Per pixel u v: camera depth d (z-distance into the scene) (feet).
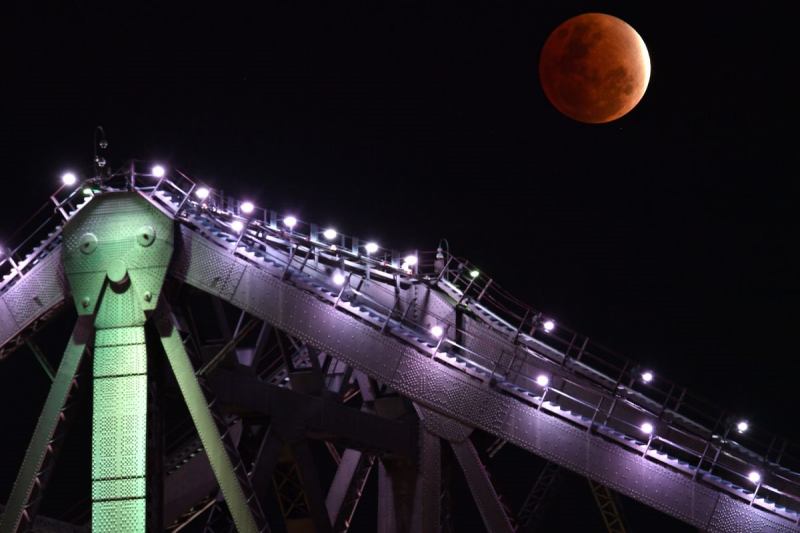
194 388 150.61
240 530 149.07
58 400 152.66
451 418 159.74
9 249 158.61
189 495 164.96
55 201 157.58
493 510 159.43
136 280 151.94
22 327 157.38
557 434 159.94
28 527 150.71
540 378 161.48
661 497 160.15
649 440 161.17
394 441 164.66
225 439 150.30
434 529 158.51
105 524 147.74
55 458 152.66
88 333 152.87
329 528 163.63
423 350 159.43
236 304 154.61
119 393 150.10
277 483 165.99
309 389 164.04
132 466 148.46
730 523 160.86
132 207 153.79
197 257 154.61
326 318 156.56
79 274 153.28
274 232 163.73
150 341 153.58
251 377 156.87
